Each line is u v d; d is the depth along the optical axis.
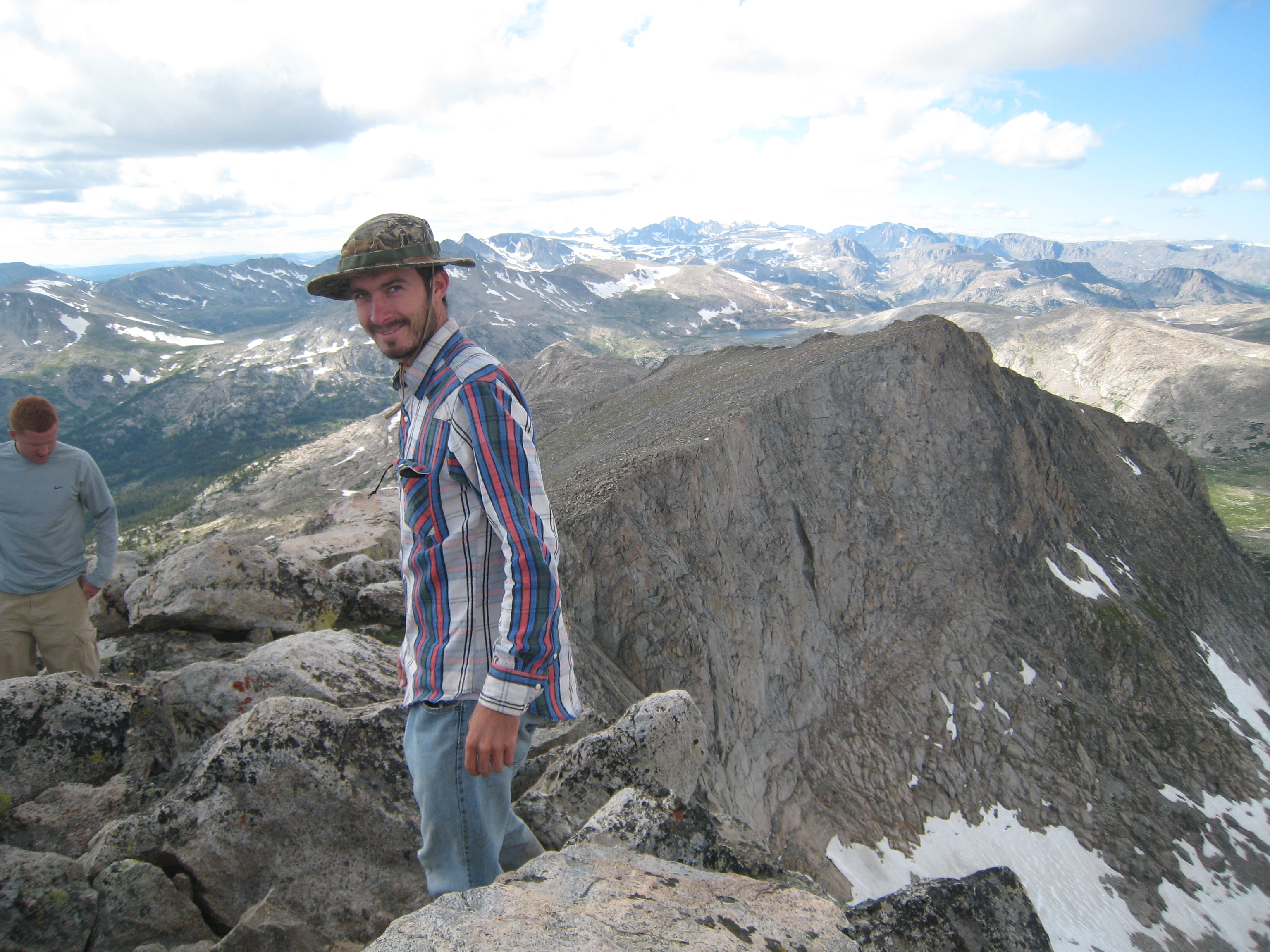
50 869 4.00
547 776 5.32
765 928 2.78
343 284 3.03
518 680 2.71
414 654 3.18
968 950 3.16
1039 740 45.22
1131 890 39.09
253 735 4.63
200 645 8.28
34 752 5.17
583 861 3.15
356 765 4.71
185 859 4.28
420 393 3.13
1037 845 40.22
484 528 2.99
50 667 7.39
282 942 3.98
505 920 2.46
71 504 7.18
